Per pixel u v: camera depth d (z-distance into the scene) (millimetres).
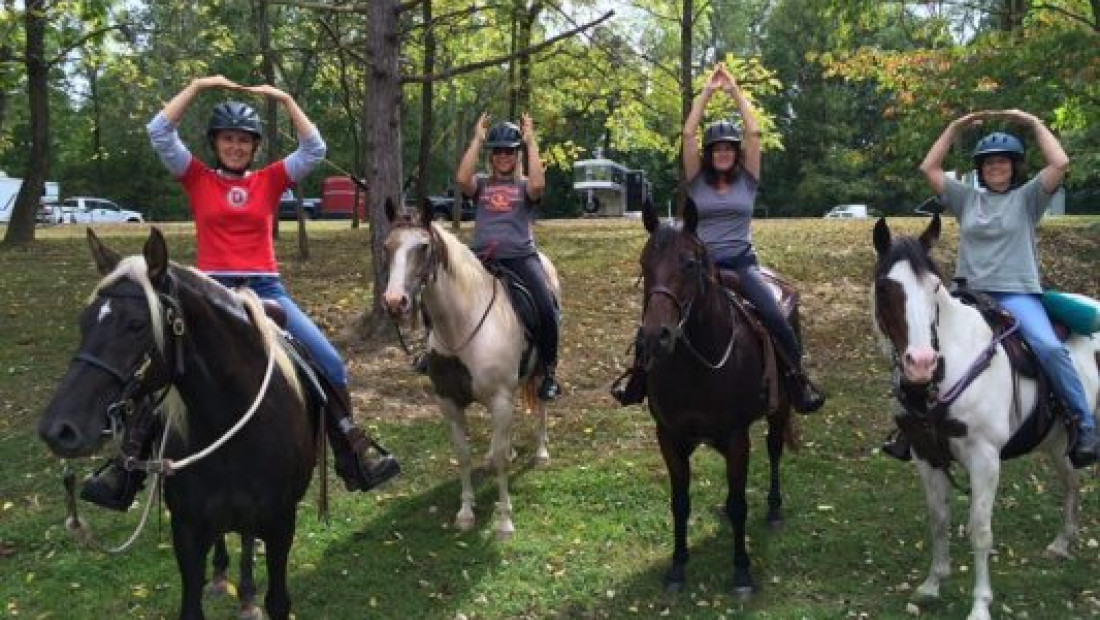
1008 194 5328
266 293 4840
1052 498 6824
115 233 21938
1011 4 13570
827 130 51438
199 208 4766
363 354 10328
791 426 6484
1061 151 5156
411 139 40688
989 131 12586
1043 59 10781
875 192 49875
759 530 6391
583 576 5727
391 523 6512
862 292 13609
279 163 4906
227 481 3955
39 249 17656
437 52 16422
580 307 12875
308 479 4473
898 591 5477
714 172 6035
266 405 4074
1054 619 5094
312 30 15844
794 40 50969
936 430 4902
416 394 9234
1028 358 5141
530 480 7266
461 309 6074
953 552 5996
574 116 15773
